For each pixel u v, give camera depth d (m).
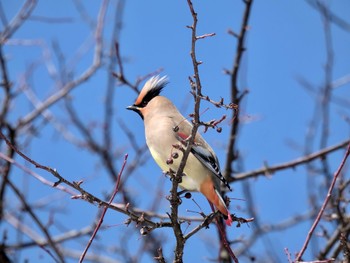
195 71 7.13
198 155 9.45
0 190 11.92
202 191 9.50
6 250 12.16
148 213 11.62
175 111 10.30
